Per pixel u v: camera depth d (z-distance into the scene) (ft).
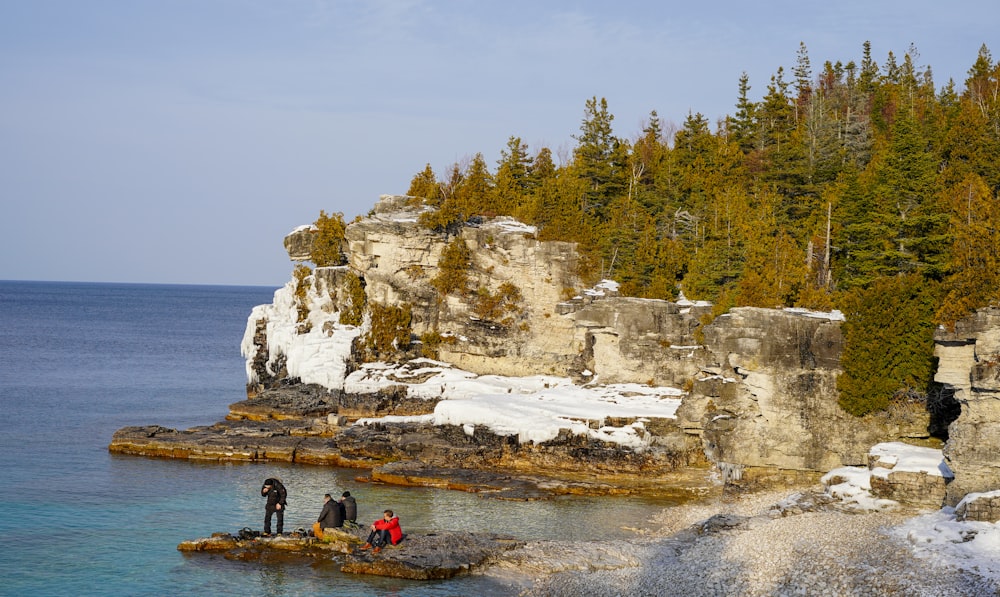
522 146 405.59
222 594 138.72
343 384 298.76
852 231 278.67
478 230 329.72
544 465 234.58
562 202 350.64
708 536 163.63
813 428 207.10
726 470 214.48
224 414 331.36
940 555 131.95
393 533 160.56
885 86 474.08
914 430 200.13
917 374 197.77
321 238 346.33
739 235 298.76
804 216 334.03
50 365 488.44
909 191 260.21
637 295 305.53
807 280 272.72
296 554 156.97
